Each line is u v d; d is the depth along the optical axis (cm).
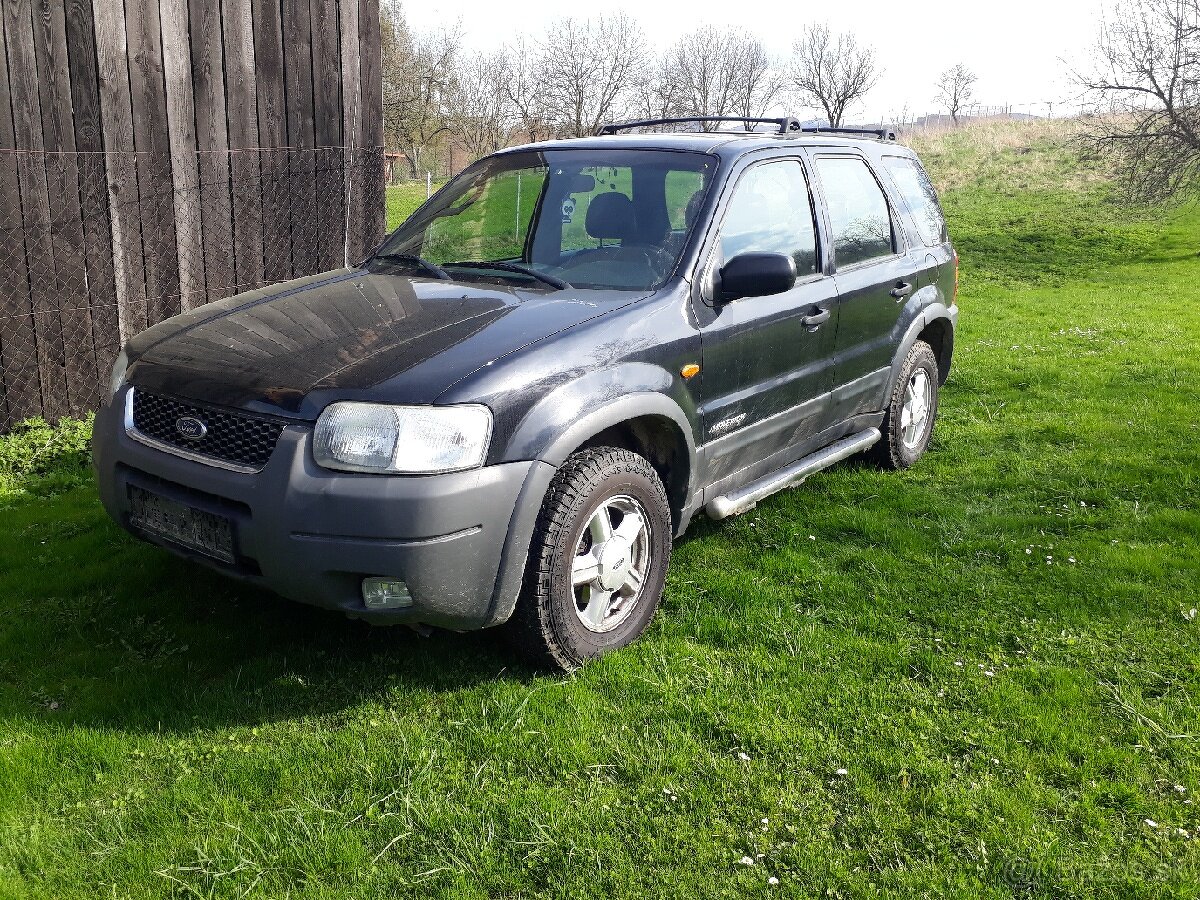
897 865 245
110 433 336
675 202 393
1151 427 656
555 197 411
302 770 279
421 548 283
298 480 285
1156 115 2216
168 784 273
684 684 328
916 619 382
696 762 285
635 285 369
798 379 433
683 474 372
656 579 363
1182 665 346
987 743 296
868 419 521
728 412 389
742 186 407
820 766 285
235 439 301
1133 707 317
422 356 306
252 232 698
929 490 534
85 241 599
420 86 4028
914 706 318
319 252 753
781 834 257
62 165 580
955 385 805
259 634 359
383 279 392
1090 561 436
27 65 559
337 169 754
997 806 268
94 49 588
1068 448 614
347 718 307
